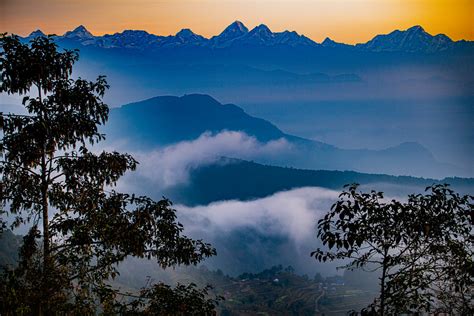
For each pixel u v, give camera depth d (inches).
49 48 175.2
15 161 174.4
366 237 147.5
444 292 144.1
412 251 153.6
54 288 167.3
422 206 144.2
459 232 145.0
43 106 174.2
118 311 172.7
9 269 168.7
